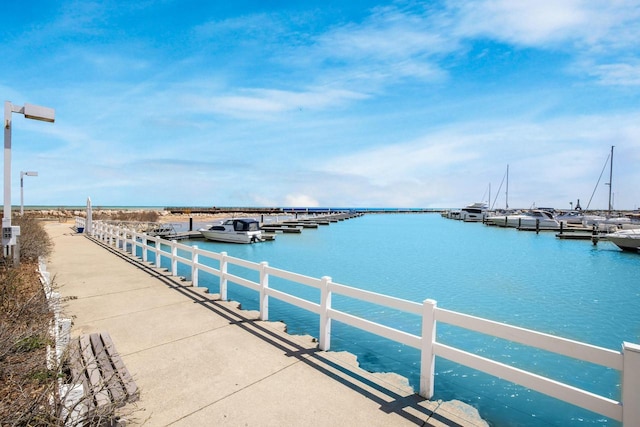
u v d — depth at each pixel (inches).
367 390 184.1
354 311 454.3
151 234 1219.2
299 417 158.6
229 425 152.3
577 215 2532.0
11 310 227.9
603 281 705.0
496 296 567.8
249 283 314.3
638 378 116.3
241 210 4692.4
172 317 300.0
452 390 252.8
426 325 179.0
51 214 2362.2
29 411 122.0
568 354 134.1
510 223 2391.7
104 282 434.3
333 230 2102.6
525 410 227.1
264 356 224.1
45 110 434.0
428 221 3489.2
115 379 158.2
